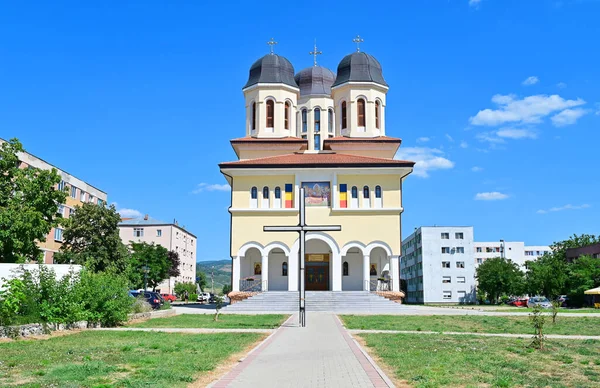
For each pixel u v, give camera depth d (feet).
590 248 289.33
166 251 301.84
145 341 63.57
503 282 329.72
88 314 82.07
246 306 149.48
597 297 241.55
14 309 70.28
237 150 190.29
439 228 378.32
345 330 82.99
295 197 168.35
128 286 97.30
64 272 84.43
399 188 168.96
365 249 165.17
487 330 85.40
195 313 135.54
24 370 42.47
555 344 64.49
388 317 116.88
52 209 129.59
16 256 116.06
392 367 46.65
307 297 153.38
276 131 191.83
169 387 36.96
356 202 169.07
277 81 192.85
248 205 169.07
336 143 188.34
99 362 45.93
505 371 44.45
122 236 372.99
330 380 40.04
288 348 59.26
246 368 45.32
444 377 41.32
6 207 119.75
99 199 278.67
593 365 48.75
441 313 134.62
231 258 166.61
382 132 195.52
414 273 410.31
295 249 166.50
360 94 192.85
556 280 256.11
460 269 374.22
